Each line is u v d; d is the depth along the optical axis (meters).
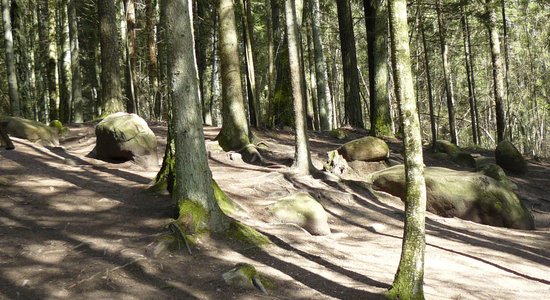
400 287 5.31
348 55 20.59
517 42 31.23
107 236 6.36
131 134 10.11
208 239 6.50
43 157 10.19
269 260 6.32
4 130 10.22
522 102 32.34
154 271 5.57
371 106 17.91
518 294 6.36
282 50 18.02
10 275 5.17
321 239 7.72
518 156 15.96
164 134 14.47
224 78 12.85
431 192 11.28
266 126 17.00
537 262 8.14
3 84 25.41
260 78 29.11
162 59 24.25
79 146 12.14
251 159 12.09
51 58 19.09
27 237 6.17
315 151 14.55
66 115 18.97
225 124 12.84
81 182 8.67
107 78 16.12
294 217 8.20
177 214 6.71
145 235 6.42
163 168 8.24
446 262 7.46
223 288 5.34
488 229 10.30
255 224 7.66
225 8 12.84
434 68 32.78
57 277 5.22
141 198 7.87
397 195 11.52
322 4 29.23
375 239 8.45
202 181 6.80
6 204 7.22
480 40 29.78
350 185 11.09
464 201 11.02
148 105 25.05
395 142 16.84
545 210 13.07
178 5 6.78
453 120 18.62
